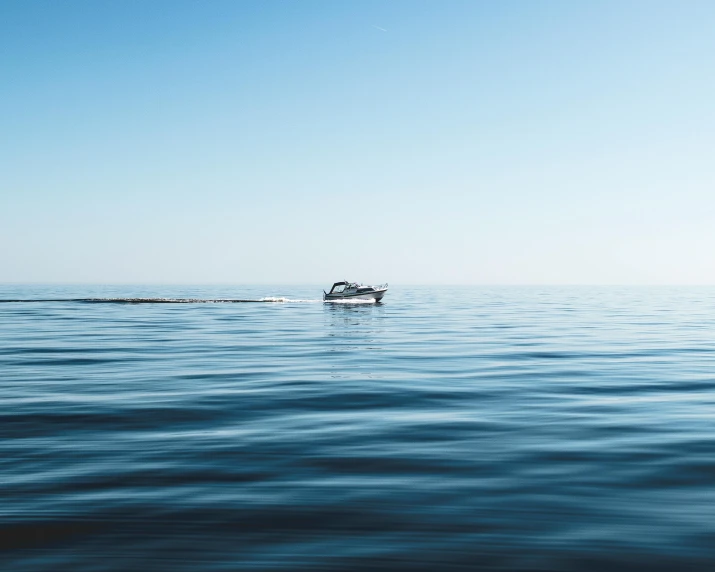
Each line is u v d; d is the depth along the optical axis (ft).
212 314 195.62
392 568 18.63
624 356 78.79
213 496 25.17
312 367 68.08
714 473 28.14
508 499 24.68
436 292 608.60
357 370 65.57
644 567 18.65
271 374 62.49
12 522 22.29
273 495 25.30
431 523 22.15
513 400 47.96
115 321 156.76
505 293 565.12
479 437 35.68
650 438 35.22
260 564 18.93
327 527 21.83
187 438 35.60
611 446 33.37
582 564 18.85
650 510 23.32
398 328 133.39
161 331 123.03
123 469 29.22
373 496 25.12
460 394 50.70
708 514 22.90
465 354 81.35
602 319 168.96
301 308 242.37
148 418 41.27
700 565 18.75
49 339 103.35
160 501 24.53
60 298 363.76
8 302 299.38
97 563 19.01
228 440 35.12
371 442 34.53
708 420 40.29
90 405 45.65
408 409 44.47
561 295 495.82
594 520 22.34
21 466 29.68
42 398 48.49
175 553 19.71
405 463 30.19
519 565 18.79
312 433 36.86
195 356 78.95
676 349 87.81
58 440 35.14
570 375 61.57
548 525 21.89
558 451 32.35
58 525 22.03
